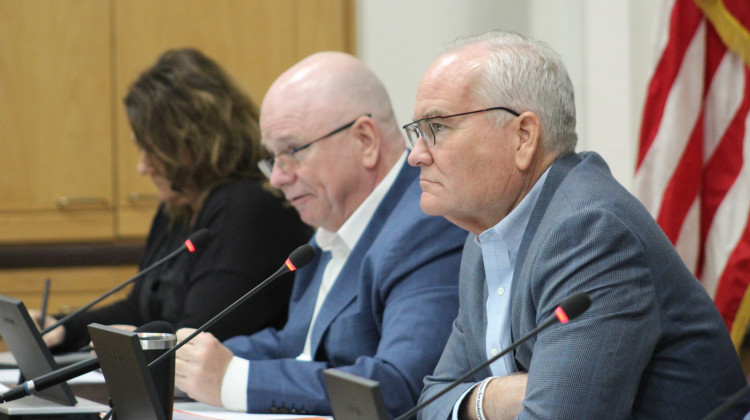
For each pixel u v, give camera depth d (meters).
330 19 7.68
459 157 2.68
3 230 7.66
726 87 5.36
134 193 7.73
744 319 5.16
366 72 3.89
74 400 2.96
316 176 3.79
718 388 2.49
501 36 2.78
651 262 2.41
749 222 5.23
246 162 4.71
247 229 4.41
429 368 3.15
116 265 7.70
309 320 3.90
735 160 5.31
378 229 3.71
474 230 2.85
